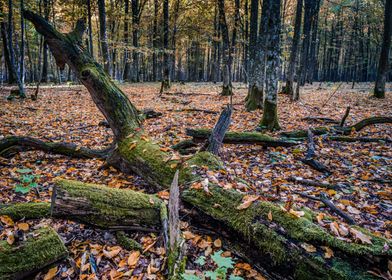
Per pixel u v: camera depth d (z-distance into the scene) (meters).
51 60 36.19
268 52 7.93
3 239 2.95
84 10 21.45
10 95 14.02
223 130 4.52
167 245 2.65
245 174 4.93
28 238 2.74
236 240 2.72
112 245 3.06
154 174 4.15
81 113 11.20
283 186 4.39
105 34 18.73
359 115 10.26
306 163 5.34
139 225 3.09
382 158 5.55
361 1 28.41
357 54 37.06
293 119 9.65
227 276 2.48
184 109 11.34
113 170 5.23
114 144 5.53
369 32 32.41
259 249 2.50
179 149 5.90
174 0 24.20
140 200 3.16
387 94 17.45
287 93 17.55
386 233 3.15
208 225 2.94
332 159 5.62
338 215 3.57
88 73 4.92
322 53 48.41
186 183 3.45
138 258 2.80
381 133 7.48
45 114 10.80
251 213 2.68
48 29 4.78
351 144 6.57
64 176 5.13
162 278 2.53
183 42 35.78
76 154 5.86
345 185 4.48
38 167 5.54
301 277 2.23
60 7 23.34
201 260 2.59
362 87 25.73
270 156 5.84
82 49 5.09
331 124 8.80
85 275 2.64
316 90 22.00
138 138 4.98
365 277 2.05
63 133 8.16
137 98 15.88
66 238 3.19
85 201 3.06
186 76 50.19
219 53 28.84
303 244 2.32
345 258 2.18
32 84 23.02
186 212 3.06
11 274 2.45
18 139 5.73
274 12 7.79
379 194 4.18
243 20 19.72
